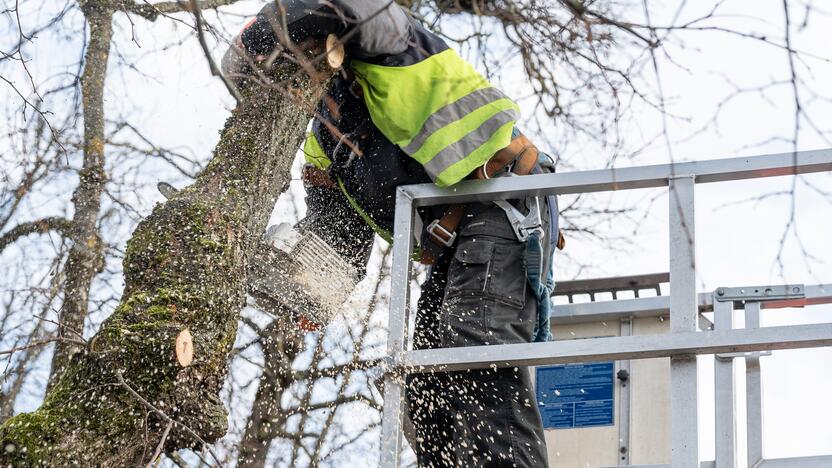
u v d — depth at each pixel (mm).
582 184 3934
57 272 5250
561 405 4602
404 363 3756
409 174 4133
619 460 4445
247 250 3770
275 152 3943
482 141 4035
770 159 3770
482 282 3961
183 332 3410
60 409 3287
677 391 3535
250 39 3990
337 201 4582
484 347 3709
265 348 6230
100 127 5484
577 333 4777
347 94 4254
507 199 4066
